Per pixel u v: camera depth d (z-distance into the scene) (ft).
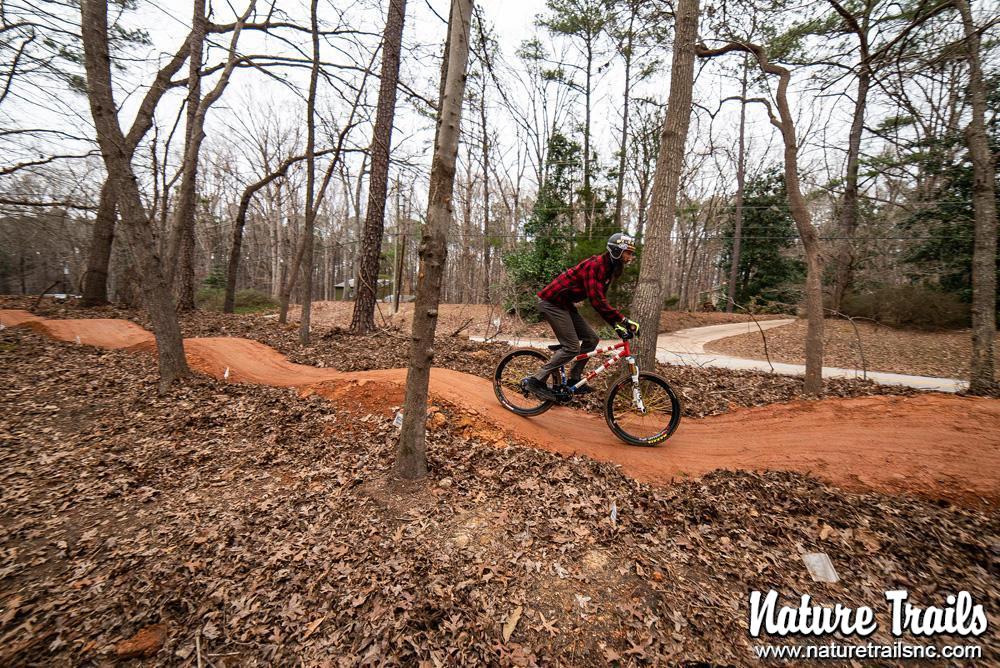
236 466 15.21
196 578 9.94
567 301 15.72
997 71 39.93
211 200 112.88
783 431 17.37
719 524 11.18
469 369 25.79
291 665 7.82
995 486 12.53
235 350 29.96
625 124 79.20
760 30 28.68
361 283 37.93
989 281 23.13
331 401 19.63
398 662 7.68
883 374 35.42
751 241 99.14
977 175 23.56
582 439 16.48
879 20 24.88
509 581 9.37
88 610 9.17
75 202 50.67
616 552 10.16
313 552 10.55
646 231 21.29
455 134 11.43
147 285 21.81
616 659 7.64
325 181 33.47
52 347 30.91
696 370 28.96
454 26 10.98
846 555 10.09
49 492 13.70
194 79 40.42
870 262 65.21
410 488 12.66
